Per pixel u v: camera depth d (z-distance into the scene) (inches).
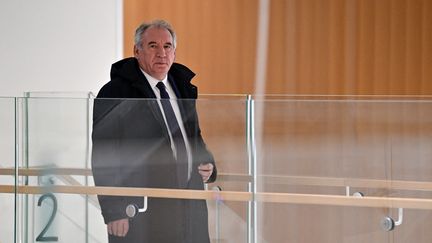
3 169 245.8
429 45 467.8
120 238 249.6
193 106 246.4
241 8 486.0
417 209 243.4
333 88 479.8
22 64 470.9
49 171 246.2
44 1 477.4
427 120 241.0
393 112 241.8
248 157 246.1
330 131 244.1
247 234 248.5
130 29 490.3
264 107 245.0
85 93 342.3
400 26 471.2
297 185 246.1
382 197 244.5
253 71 486.0
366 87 476.7
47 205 247.6
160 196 248.4
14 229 247.3
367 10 474.3
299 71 482.9
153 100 246.2
